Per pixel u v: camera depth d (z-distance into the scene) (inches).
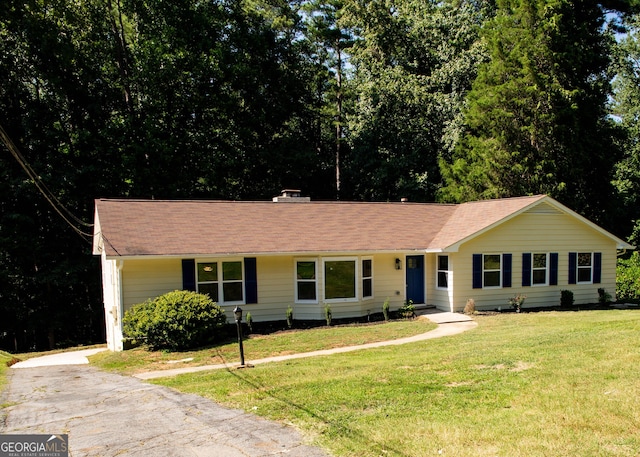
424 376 345.1
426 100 1289.4
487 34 1171.3
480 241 755.4
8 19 941.2
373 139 1365.7
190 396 329.1
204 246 657.6
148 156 1040.8
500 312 740.0
